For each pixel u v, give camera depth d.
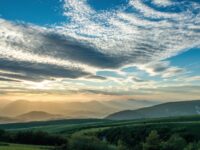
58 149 127.19
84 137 131.12
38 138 146.88
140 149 156.00
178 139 144.75
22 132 150.38
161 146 141.62
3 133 148.50
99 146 130.88
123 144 143.00
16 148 114.69
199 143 141.50
